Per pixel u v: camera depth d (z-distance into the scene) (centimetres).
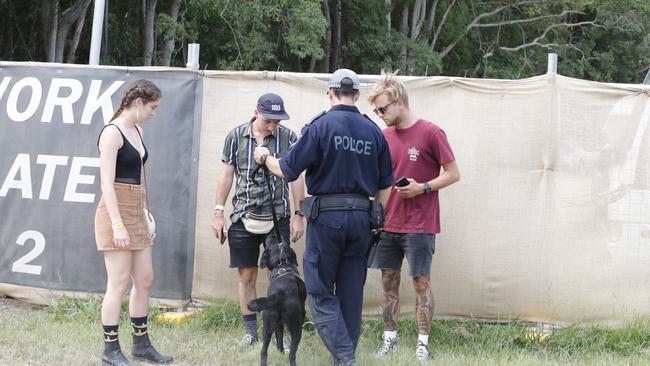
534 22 4825
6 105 952
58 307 895
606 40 5134
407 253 764
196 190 909
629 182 838
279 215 786
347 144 663
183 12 3509
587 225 843
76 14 3095
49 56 3050
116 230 679
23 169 943
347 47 4038
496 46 4797
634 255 836
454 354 775
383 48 4069
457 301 867
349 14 4094
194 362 732
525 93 852
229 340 805
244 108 902
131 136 698
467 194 862
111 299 697
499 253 857
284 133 790
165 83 916
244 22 3192
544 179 848
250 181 784
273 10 3044
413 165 759
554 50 4738
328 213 664
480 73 4825
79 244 928
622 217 838
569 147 845
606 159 841
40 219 938
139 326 724
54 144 939
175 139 909
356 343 696
